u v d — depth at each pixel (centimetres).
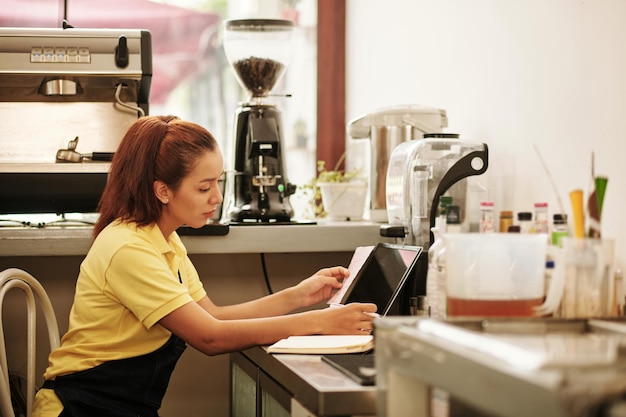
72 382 187
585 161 180
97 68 239
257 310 212
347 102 348
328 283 213
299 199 343
